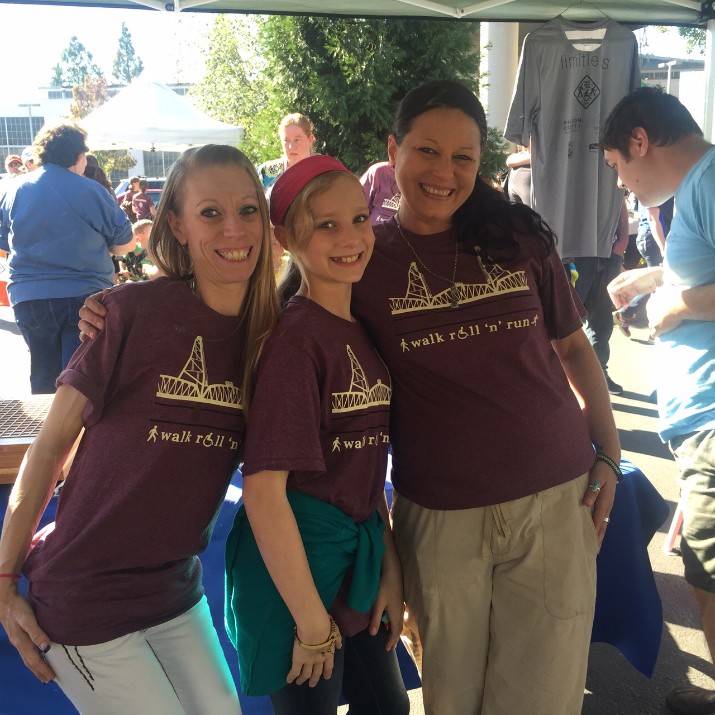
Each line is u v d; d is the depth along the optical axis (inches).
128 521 51.8
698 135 75.7
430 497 60.4
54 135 141.5
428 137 58.0
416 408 59.5
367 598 57.9
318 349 53.8
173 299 52.8
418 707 89.5
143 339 51.5
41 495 52.1
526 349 59.2
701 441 76.1
